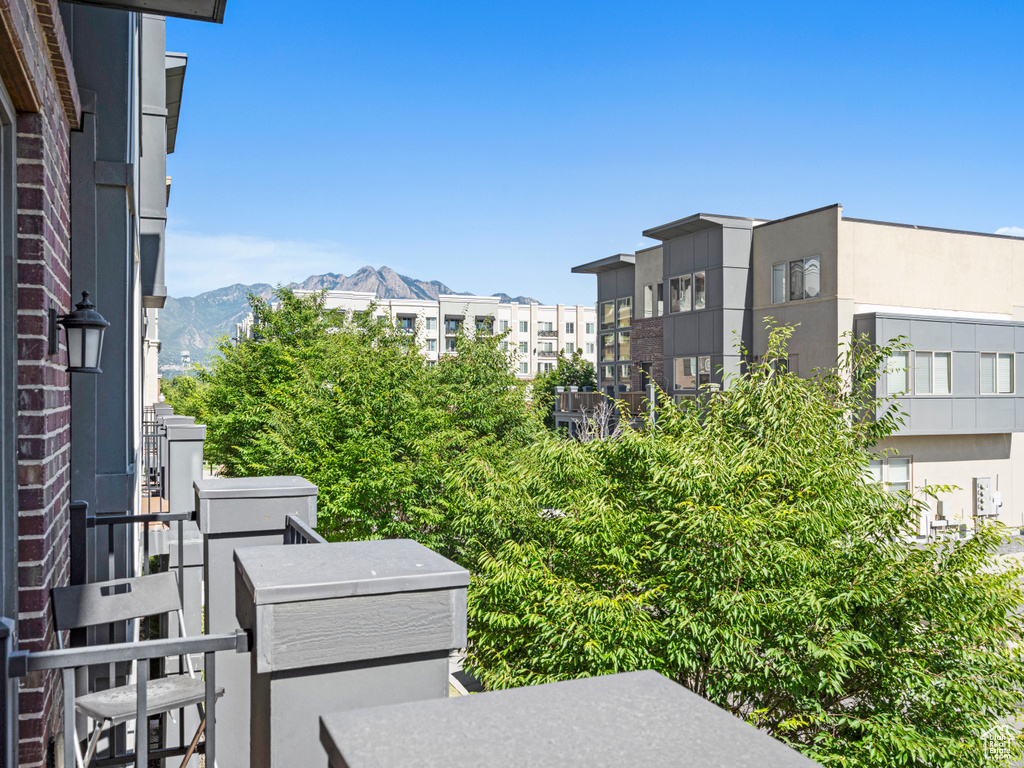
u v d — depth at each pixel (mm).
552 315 105125
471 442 18250
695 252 28547
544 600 8523
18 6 2621
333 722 995
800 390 10719
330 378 16312
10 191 3135
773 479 9203
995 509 24406
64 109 4336
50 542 3463
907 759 7203
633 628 8086
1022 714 8023
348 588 2016
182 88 15914
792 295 25234
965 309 25234
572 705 1066
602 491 9969
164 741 4629
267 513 3807
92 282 6438
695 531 8172
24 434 3199
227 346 25812
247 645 2111
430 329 85875
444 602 2115
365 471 15141
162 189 13664
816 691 7836
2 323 3105
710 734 967
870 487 9570
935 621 8211
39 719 3156
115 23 6703
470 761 874
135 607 3539
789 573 8219
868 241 23875
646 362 33469
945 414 23125
